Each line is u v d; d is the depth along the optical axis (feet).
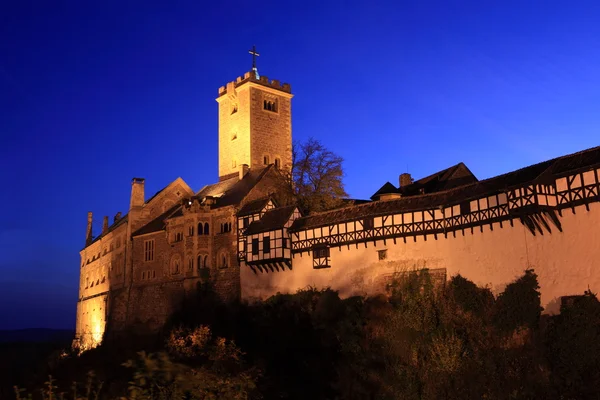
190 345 144.66
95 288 257.96
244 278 169.99
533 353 104.32
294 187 188.44
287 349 142.31
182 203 197.16
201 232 184.14
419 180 184.96
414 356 118.83
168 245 194.90
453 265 123.85
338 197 187.32
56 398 40.63
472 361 111.34
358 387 123.13
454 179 166.20
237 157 231.91
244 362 127.54
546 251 107.55
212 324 165.58
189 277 182.39
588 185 101.81
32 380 156.15
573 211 103.76
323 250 150.20
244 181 201.46
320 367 132.26
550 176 107.76
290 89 244.22
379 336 128.26
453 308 119.96
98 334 241.55
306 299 148.97
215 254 180.65
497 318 111.96
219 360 122.83
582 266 101.60
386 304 131.64
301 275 155.12
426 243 129.90
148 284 202.08
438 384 112.57
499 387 105.70
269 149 232.94
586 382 94.79
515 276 112.06
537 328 106.32
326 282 148.56
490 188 119.34
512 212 110.93
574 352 97.91
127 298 209.97
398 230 134.00
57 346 268.00
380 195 162.81
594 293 99.19
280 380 129.39
